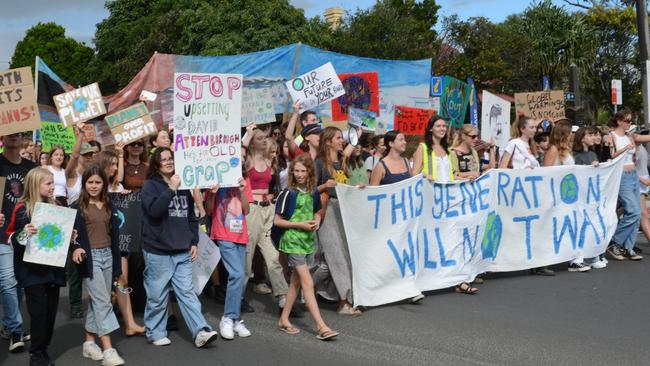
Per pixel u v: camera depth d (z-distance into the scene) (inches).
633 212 362.6
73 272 263.3
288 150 304.8
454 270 291.3
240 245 235.0
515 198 323.0
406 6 1473.9
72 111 290.5
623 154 356.5
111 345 219.9
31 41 2003.0
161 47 1278.3
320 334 224.2
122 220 238.2
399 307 267.7
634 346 214.2
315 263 260.5
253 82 463.2
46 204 197.9
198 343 216.4
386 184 270.4
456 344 217.2
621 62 1422.2
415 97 522.0
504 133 434.0
